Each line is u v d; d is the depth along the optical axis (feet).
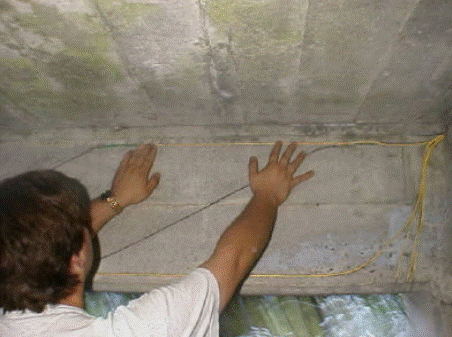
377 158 6.27
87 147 6.75
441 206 6.04
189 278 4.16
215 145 6.51
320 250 6.07
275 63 4.86
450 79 5.04
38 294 3.74
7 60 4.97
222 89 5.48
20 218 3.72
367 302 6.21
